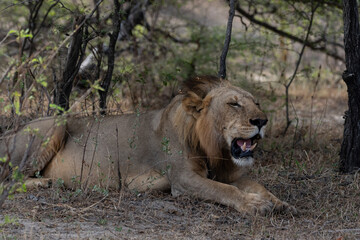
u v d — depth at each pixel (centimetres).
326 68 2358
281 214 948
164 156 1023
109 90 1474
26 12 1772
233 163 1017
